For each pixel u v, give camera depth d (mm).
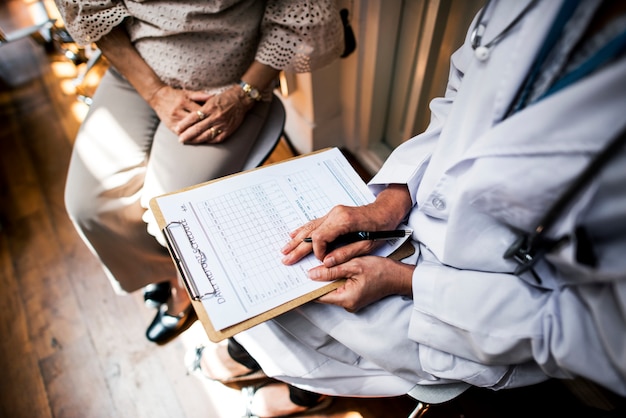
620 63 366
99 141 877
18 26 1484
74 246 1339
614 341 431
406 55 1086
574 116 407
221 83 860
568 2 406
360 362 645
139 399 1047
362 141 1416
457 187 547
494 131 467
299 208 628
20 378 1085
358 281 549
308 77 1171
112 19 771
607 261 413
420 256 664
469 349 544
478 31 510
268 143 900
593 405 880
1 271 1283
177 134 836
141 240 938
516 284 513
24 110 1739
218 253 554
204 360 1035
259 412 1005
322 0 756
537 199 444
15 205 1446
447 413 979
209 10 731
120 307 1207
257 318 499
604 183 396
